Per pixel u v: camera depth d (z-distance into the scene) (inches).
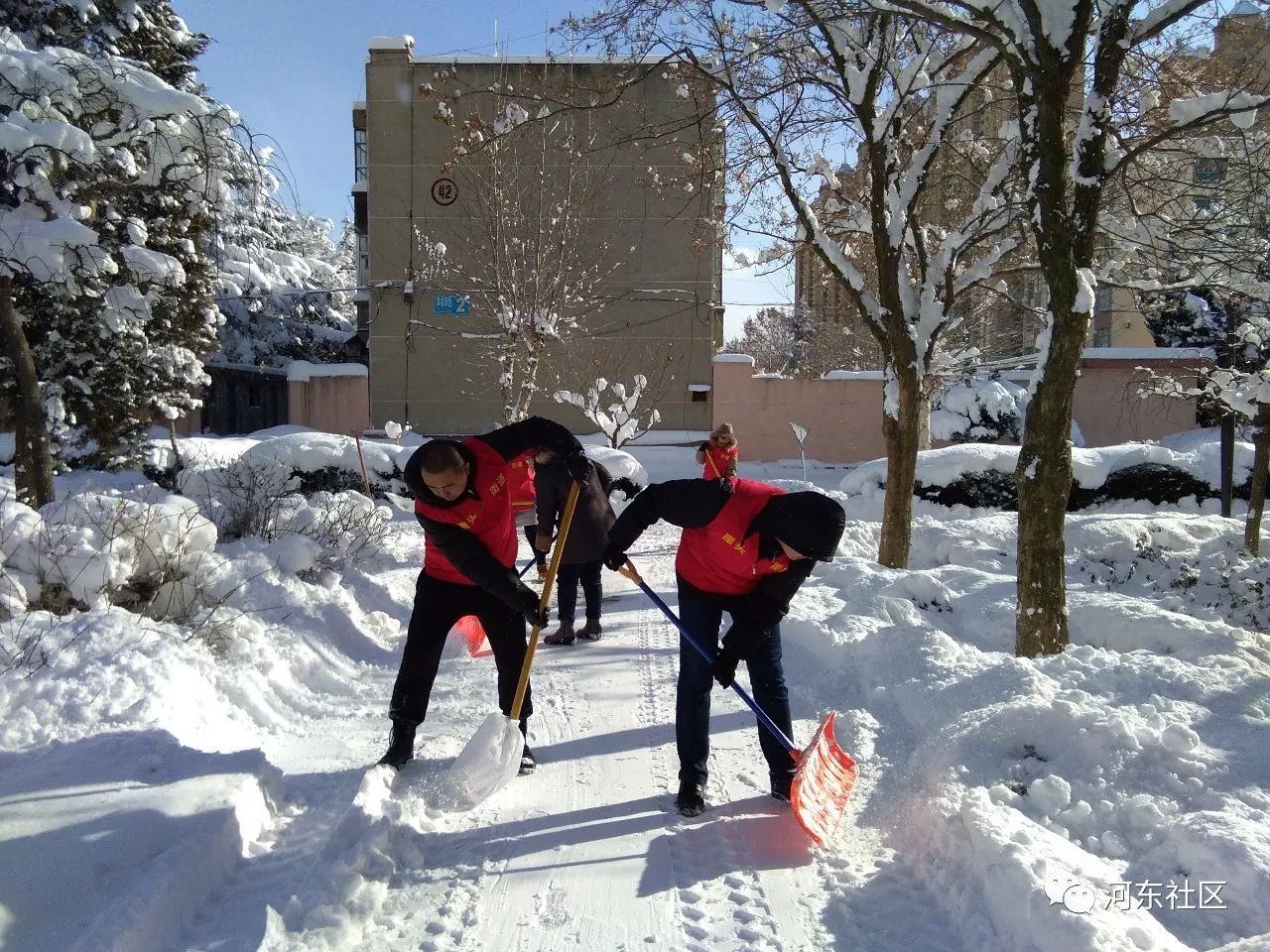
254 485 335.9
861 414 909.8
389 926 124.1
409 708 170.6
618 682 233.0
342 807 155.0
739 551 155.9
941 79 358.9
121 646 188.9
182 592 235.6
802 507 151.3
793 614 276.7
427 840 147.6
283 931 117.7
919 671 213.9
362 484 549.3
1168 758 151.6
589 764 179.9
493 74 811.4
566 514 177.6
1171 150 278.5
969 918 122.8
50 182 283.7
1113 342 962.7
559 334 623.5
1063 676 195.5
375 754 181.6
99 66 278.2
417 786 163.5
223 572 255.3
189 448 645.9
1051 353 223.5
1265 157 283.4
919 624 234.2
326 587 281.0
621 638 280.2
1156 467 549.3
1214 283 319.6
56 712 165.6
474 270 822.5
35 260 276.2
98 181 302.4
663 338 876.0
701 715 161.9
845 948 119.9
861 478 579.8
